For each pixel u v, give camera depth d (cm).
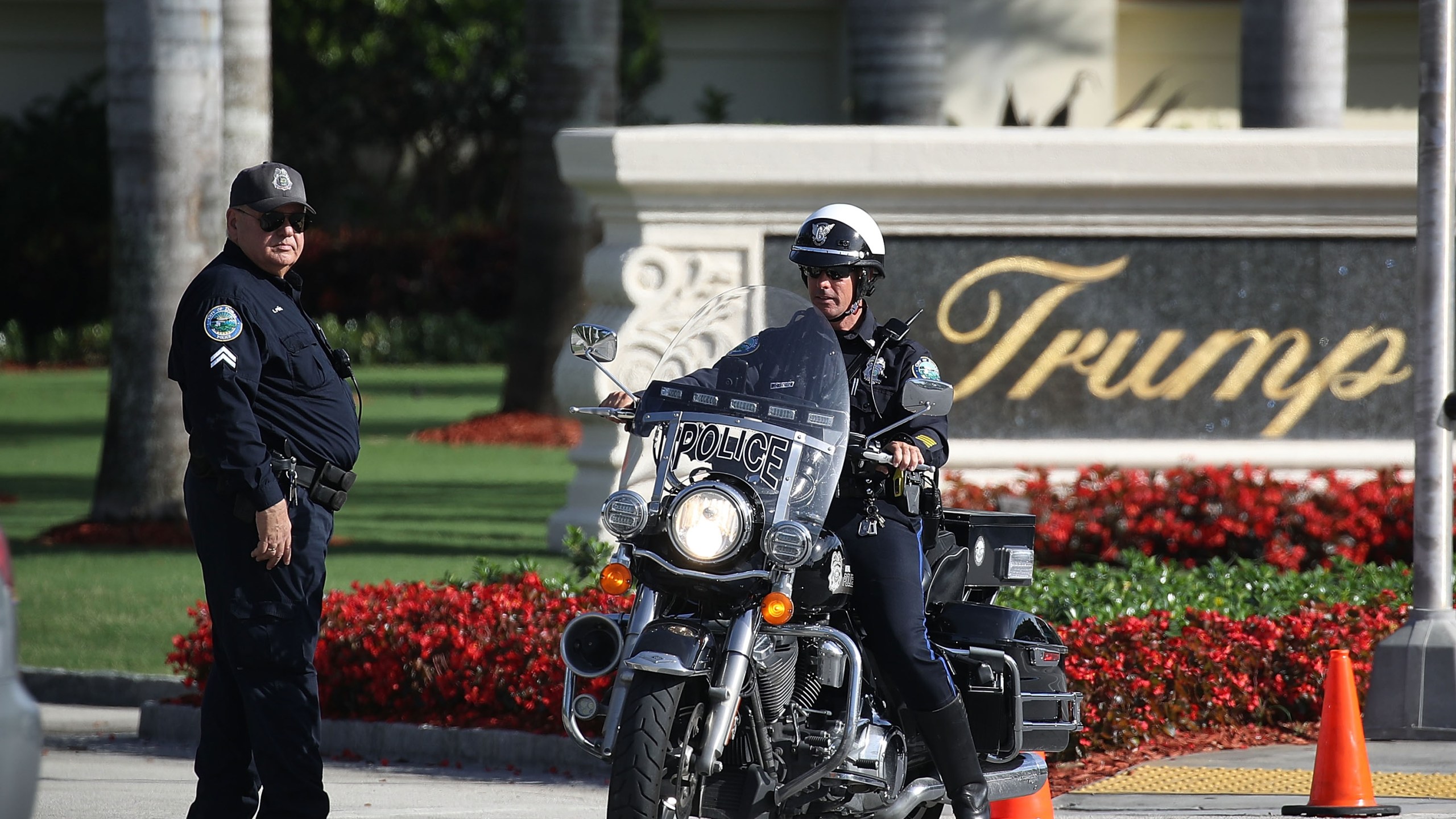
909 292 5338
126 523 6050
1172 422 5462
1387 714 3478
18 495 7212
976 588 2653
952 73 15200
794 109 16375
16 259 14600
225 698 2398
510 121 15450
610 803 2083
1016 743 2498
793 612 2259
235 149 6556
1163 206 5388
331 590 4616
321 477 2345
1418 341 3497
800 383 2286
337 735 3494
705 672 2127
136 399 6069
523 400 9494
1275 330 5478
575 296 9406
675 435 2286
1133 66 15800
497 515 6575
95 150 14625
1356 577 4344
